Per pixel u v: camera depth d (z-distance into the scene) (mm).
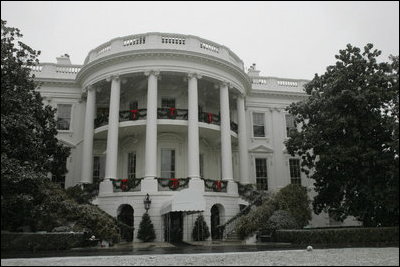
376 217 17094
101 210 18359
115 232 16250
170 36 22797
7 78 14648
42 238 13617
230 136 23781
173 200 17094
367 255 11297
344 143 17016
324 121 17922
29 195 15180
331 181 17984
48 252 13000
